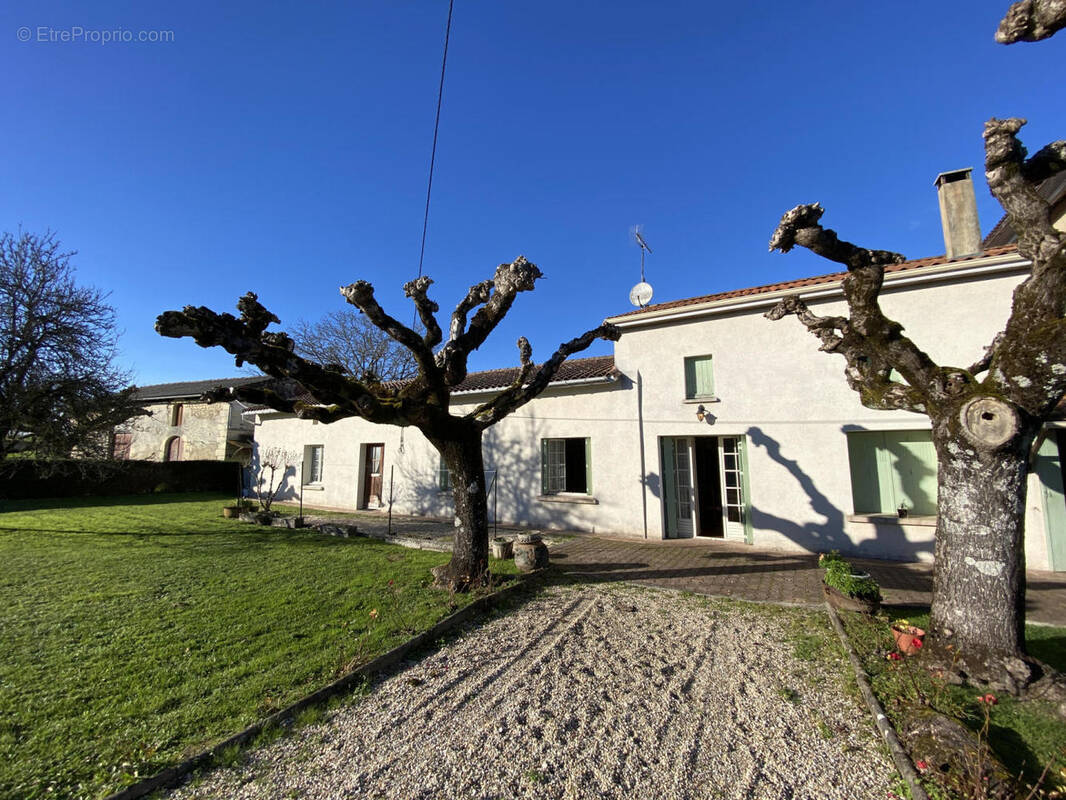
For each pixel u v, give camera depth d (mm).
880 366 4449
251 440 24547
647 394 10148
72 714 3160
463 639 4695
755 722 3252
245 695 3432
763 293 9086
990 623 3605
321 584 6266
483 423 6551
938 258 8242
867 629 4668
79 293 12266
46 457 11906
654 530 9812
